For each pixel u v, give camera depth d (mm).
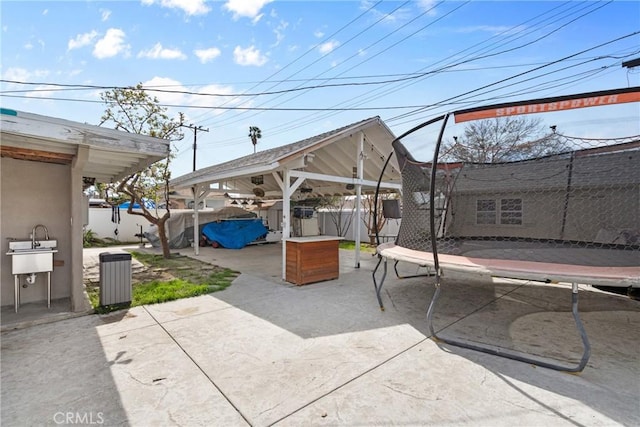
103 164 5324
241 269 7766
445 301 5035
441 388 2527
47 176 4840
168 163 9234
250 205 15484
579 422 2115
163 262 8781
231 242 11938
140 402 2312
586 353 2709
